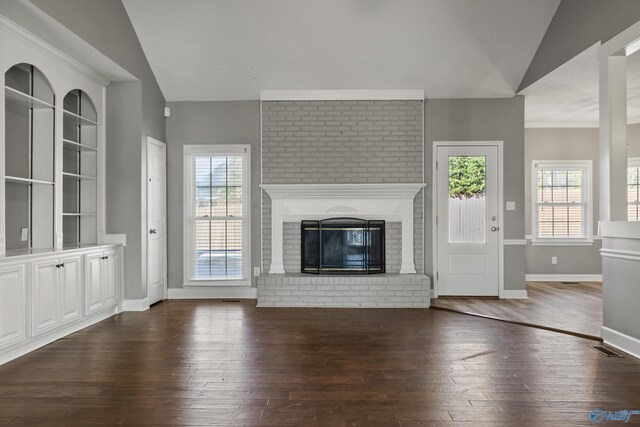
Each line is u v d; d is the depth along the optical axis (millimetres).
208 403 2719
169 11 5137
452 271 6215
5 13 3602
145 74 5574
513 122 6164
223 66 5789
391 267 6039
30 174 4414
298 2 5078
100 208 5355
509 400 2762
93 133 5324
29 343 3785
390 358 3590
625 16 3879
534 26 5273
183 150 6238
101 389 2945
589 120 7672
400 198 5980
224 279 6227
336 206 5984
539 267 7863
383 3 5086
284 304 5695
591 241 7820
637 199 7684
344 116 6062
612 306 3973
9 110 4156
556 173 7848
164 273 6160
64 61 4547
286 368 3352
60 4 3816
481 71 5832
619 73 4086
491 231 6191
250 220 6203
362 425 2428
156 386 2994
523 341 4082
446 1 5051
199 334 4348
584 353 3723
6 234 4141
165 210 6184
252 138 6215
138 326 4668
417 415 2553
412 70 5848
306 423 2453
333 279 5688
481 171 6199
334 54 5660
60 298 4137
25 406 2684
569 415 2555
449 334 4332
